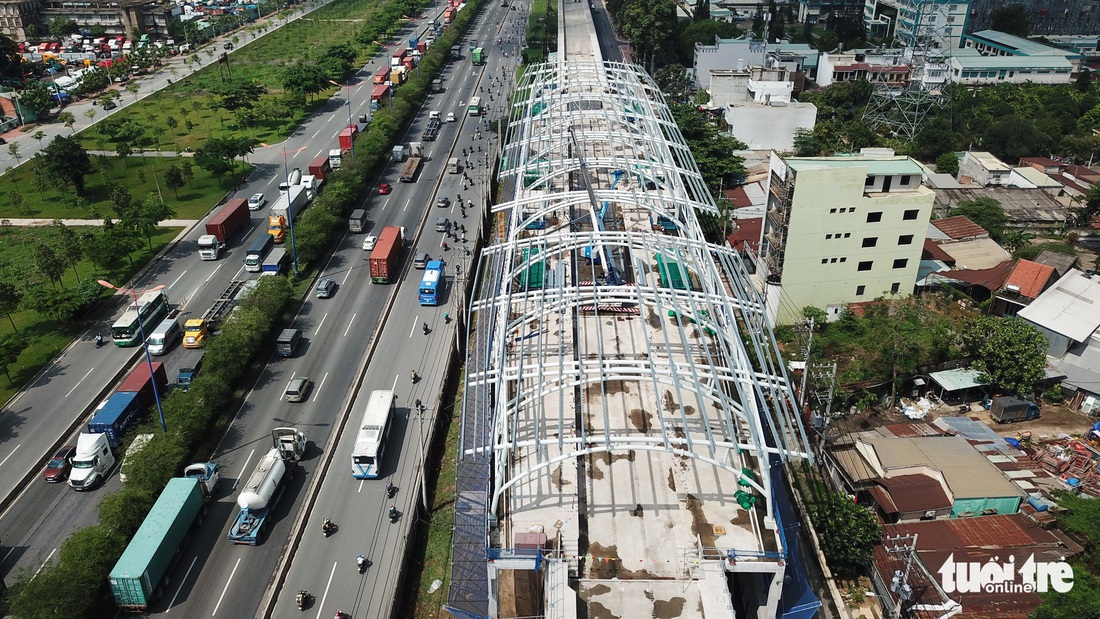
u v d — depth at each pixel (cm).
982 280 6544
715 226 7669
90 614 3756
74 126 11750
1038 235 8081
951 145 10275
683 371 3925
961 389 5303
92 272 7281
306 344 6162
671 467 3638
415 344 6181
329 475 4750
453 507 4450
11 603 3575
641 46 15062
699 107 11494
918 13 14712
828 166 5988
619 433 3775
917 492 4244
